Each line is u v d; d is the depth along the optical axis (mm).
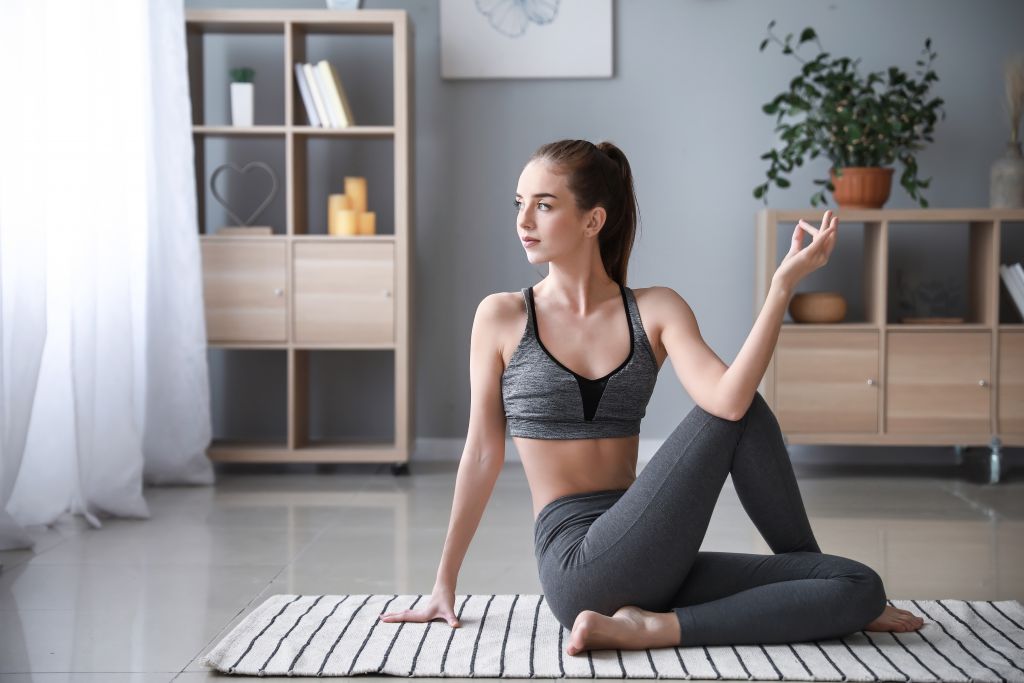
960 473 4000
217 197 4117
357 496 3549
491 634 1931
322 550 2742
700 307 4359
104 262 3207
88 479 3098
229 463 4250
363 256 3951
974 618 2029
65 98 3016
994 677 1682
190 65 4168
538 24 4309
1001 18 4277
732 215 4344
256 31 4176
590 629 1764
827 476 3930
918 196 4039
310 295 3947
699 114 4332
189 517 3195
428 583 2391
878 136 3908
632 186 1976
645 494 1770
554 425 1881
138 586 2381
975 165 4305
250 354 4367
